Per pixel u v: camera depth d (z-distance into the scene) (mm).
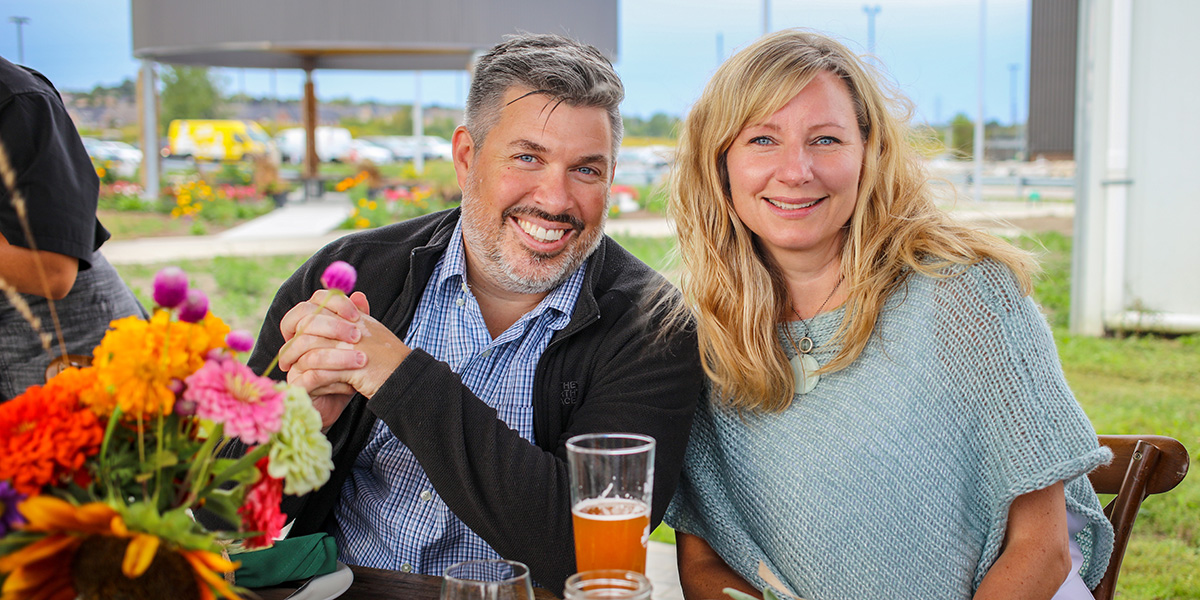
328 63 9227
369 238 1723
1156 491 1479
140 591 751
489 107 1520
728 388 1511
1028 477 1309
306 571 1231
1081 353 5941
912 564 1388
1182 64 6238
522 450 1340
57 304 2066
